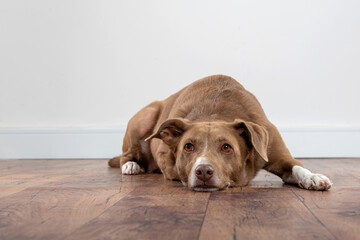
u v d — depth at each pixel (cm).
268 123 347
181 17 660
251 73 652
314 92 643
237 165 300
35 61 688
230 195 266
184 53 662
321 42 639
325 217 193
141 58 668
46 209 222
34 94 689
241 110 346
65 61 681
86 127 667
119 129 656
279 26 644
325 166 476
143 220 189
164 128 322
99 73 675
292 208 217
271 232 165
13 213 212
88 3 673
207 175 279
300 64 643
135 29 667
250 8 648
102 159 648
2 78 694
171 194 272
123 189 298
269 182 338
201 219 191
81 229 174
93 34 674
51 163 569
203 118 340
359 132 628
